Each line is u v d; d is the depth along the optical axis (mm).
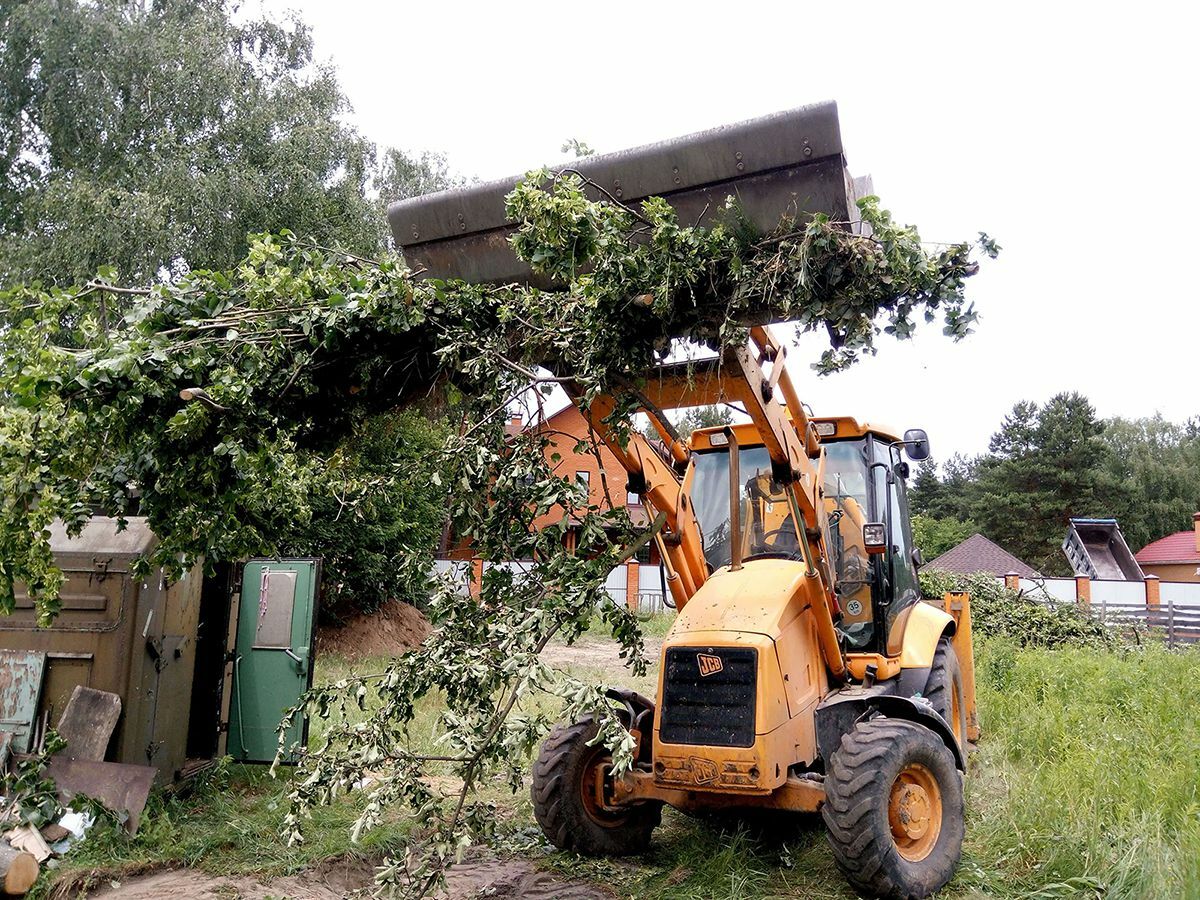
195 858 4598
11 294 3766
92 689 4922
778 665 4168
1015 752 6629
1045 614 15477
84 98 15742
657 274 3389
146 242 14102
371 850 4762
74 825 4547
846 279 3291
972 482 54438
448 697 3400
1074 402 46875
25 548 3877
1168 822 4605
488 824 3424
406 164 19625
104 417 3551
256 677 6184
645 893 4281
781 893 4203
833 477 5352
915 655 5344
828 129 3375
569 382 3844
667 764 4195
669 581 4914
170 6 17641
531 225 3439
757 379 3820
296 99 17188
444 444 3592
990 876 4277
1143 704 7801
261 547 4500
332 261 4188
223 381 3502
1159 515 50531
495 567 3586
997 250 3119
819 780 4273
